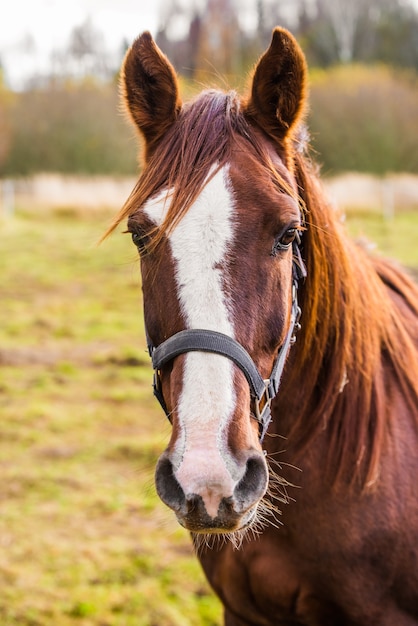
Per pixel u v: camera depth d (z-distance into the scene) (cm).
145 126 186
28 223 1468
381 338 204
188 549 377
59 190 1711
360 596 188
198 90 212
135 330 784
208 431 145
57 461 475
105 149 1767
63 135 1759
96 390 604
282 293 163
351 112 1734
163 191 165
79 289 975
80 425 532
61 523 400
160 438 504
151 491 195
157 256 160
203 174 161
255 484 148
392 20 3056
